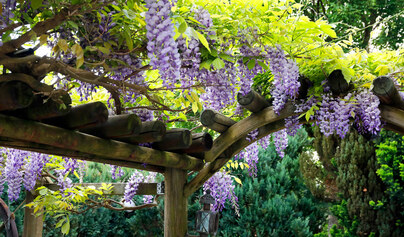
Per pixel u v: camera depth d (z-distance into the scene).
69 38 1.91
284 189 7.23
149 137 2.50
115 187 4.47
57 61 1.66
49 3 1.60
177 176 3.26
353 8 6.82
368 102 2.49
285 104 2.82
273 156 7.46
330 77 2.52
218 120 3.01
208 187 3.52
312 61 2.44
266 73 2.88
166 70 1.63
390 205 5.22
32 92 1.66
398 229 5.20
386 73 2.54
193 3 2.05
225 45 2.18
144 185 4.31
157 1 1.57
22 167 3.40
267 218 6.68
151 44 1.56
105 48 1.77
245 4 2.11
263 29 2.18
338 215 5.77
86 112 1.97
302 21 2.17
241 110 3.18
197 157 3.38
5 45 1.49
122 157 2.53
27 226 4.41
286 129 3.03
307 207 7.09
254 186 7.00
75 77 1.80
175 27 1.66
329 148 5.90
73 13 1.55
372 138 2.88
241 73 2.32
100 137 2.34
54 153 2.28
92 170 7.25
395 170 5.07
